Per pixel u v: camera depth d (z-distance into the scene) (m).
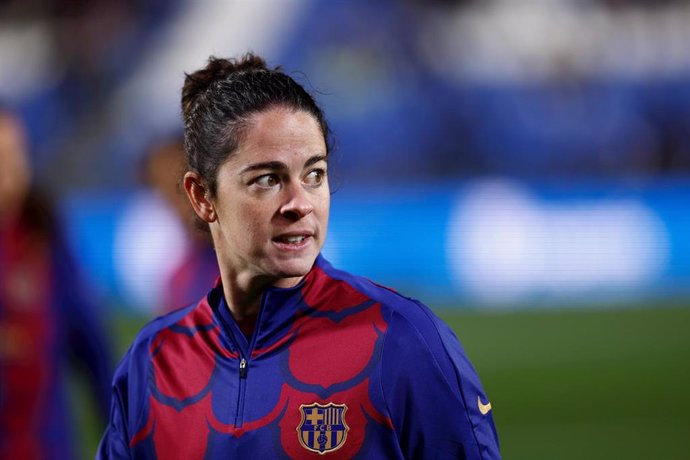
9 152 11.83
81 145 61.44
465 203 45.25
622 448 21.77
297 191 6.19
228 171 6.28
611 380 28.73
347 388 6.29
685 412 24.80
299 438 6.27
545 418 24.59
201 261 12.77
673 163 61.56
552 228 45.09
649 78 62.59
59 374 12.23
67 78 63.19
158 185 13.38
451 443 6.22
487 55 63.22
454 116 62.00
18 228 11.97
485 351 33.72
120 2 64.94
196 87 6.74
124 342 35.09
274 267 6.26
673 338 35.06
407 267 44.69
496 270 44.75
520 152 61.44
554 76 62.53
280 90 6.24
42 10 64.94
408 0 64.25
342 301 6.59
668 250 45.06
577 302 43.69
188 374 6.79
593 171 61.22
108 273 43.50
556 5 64.75
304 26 64.38
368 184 59.53
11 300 11.81
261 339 6.57
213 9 66.00
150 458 6.78
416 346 6.28
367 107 62.12
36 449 11.93
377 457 6.20
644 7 64.38
